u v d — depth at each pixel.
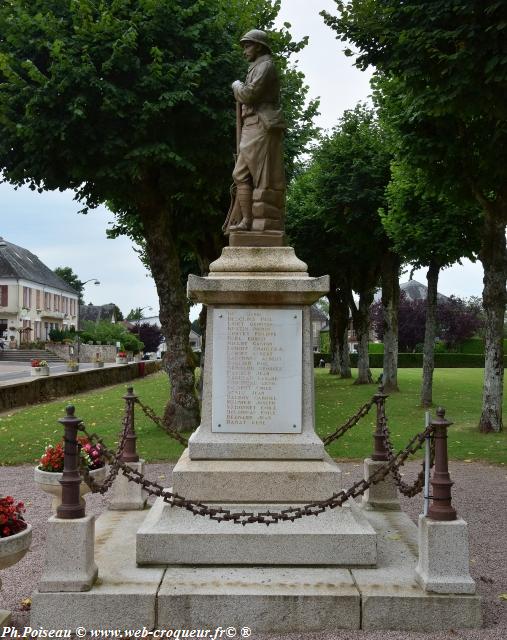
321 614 4.87
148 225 16.00
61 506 5.06
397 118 14.72
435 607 4.86
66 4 14.16
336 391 26.58
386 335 26.61
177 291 16.25
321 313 88.69
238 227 6.51
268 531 5.50
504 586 5.79
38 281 70.75
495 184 14.72
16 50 14.21
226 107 14.18
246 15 15.27
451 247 18.53
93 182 15.13
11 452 13.40
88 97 13.14
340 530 5.52
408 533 6.58
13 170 14.54
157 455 12.60
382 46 11.78
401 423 17.27
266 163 6.52
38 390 24.47
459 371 43.19
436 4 10.55
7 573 6.19
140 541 5.48
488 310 15.48
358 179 24.41
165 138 14.00
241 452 6.00
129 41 13.04
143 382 38.97
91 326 77.31
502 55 10.02
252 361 6.14
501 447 13.48
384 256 26.44
